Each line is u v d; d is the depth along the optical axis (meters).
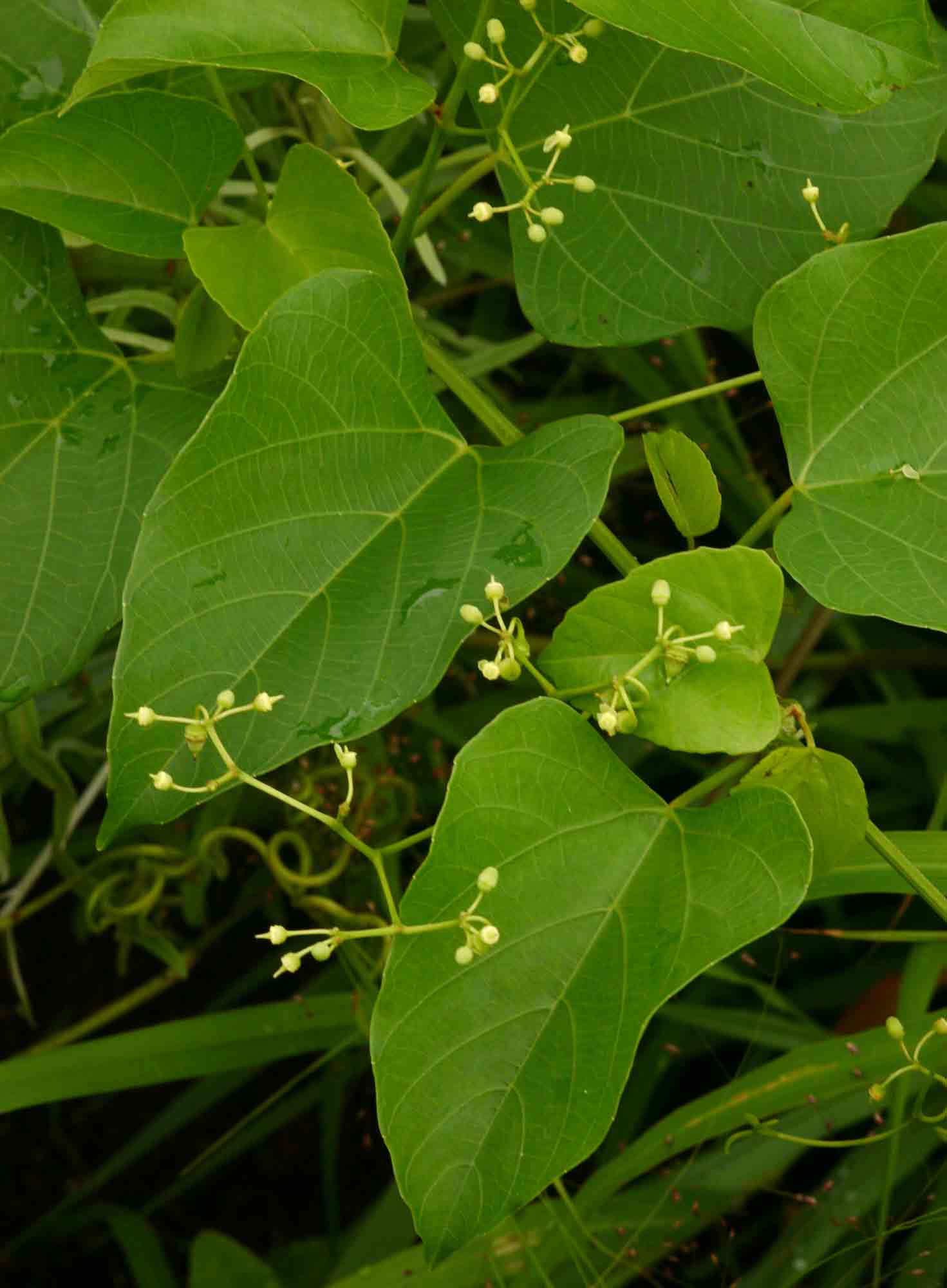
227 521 0.38
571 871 0.38
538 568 0.39
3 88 0.44
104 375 0.42
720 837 0.38
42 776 0.54
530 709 0.38
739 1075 0.51
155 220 0.41
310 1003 0.52
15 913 0.57
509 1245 0.50
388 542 0.39
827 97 0.39
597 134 0.43
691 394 0.40
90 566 0.41
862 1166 0.51
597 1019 0.37
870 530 0.40
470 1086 0.37
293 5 0.39
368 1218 0.55
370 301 0.39
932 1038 0.48
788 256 0.43
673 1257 0.51
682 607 0.38
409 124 0.56
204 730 0.37
